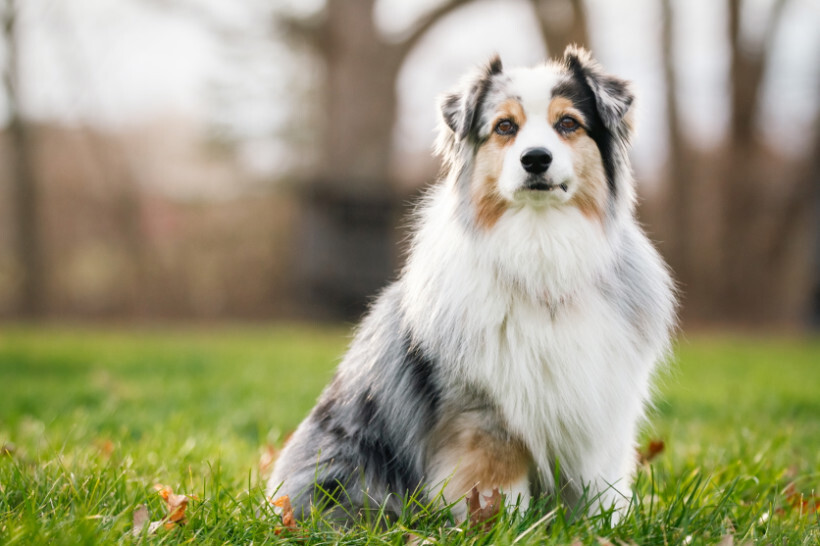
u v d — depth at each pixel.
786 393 6.36
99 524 2.89
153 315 19.75
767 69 16.53
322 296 17.03
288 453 3.56
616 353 3.15
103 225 19.83
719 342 12.78
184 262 19.81
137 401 6.17
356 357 3.55
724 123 16.98
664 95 15.76
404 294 3.43
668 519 2.99
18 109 17.86
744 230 16.91
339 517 3.20
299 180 16.94
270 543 2.87
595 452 3.21
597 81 3.38
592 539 2.79
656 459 4.25
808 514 3.26
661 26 15.45
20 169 18.30
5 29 17.38
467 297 3.13
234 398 6.41
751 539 2.95
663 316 3.38
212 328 17.11
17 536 2.69
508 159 3.19
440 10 16.03
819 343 12.50
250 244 19.88
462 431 3.13
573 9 14.97
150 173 19.81
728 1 16.25
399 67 16.67
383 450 3.31
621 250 3.38
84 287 19.78
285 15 16.20
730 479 3.69
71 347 10.73
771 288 17.05
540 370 3.07
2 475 3.45
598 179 3.33
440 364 3.13
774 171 17.23
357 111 16.44
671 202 16.23
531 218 3.17
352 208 16.66
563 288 3.13
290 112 17.81
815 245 16.91
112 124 19.61
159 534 2.92
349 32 16.28
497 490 3.00
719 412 5.73
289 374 7.92
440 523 3.04
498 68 3.55
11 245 19.03
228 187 19.34
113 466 3.66
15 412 5.58
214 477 3.51
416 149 17.91
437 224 3.44
